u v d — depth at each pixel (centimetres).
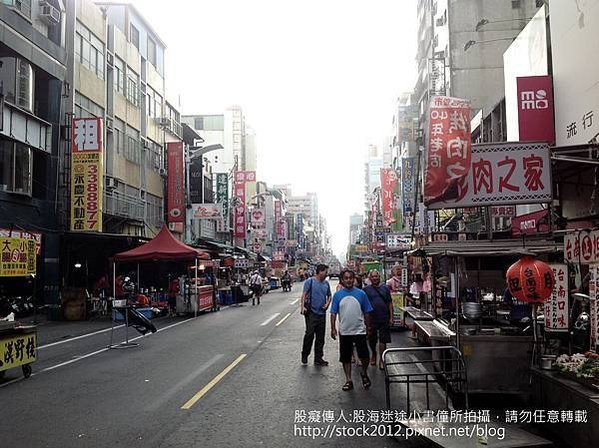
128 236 2353
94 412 718
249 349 1256
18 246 1028
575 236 724
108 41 2836
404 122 5822
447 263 1048
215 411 714
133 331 1694
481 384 714
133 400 780
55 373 1005
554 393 594
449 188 886
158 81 3634
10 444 590
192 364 1066
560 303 713
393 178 4644
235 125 7300
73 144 2177
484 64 3600
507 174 890
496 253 714
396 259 2495
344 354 844
